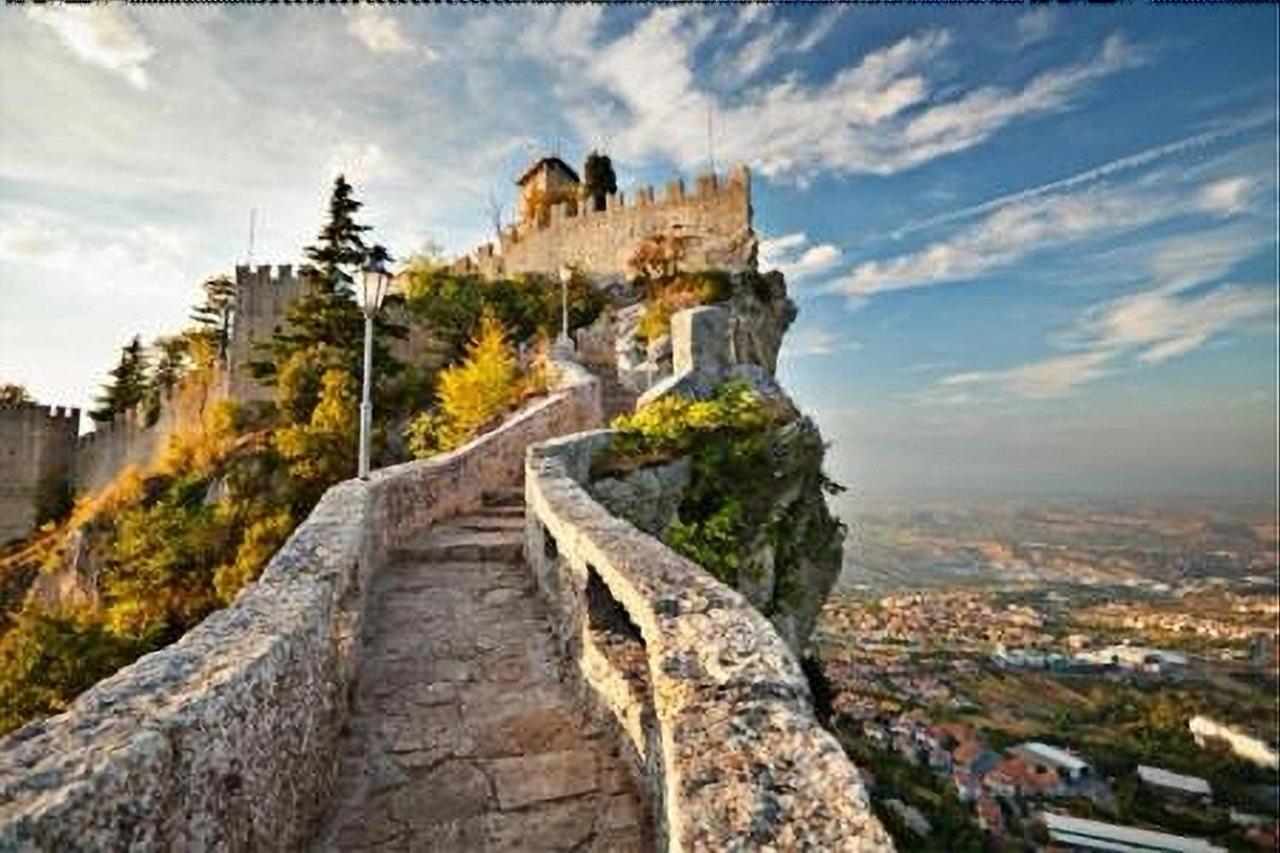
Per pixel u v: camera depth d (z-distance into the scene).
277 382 37.56
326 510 7.41
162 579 30.64
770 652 3.41
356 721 5.54
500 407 21.03
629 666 5.12
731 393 14.23
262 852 3.29
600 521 6.47
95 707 2.71
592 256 46.72
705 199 43.28
